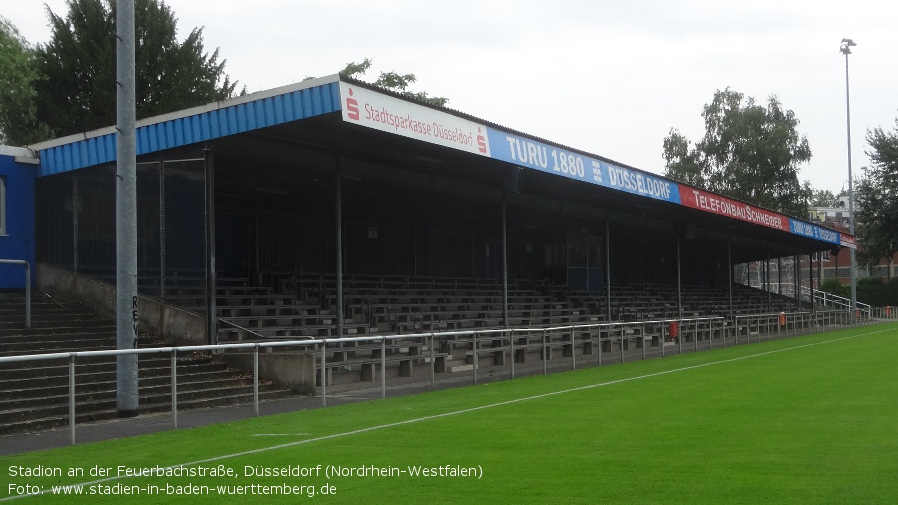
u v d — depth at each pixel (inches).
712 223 1413.6
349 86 561.3
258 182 813.9
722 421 408.5
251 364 595.2
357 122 563.8
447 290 1104.8
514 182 810.8
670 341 1277.1
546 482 269.0
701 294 1824.6
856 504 235.9
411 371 721.6
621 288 1526.8
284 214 982.4
